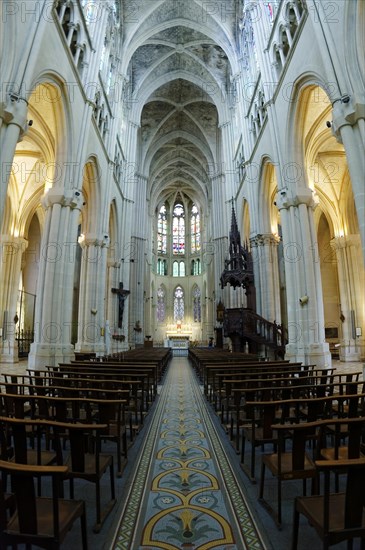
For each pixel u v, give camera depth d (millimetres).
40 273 12719
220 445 5500
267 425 4258
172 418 7391
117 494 3812
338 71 9234
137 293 33906
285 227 13977
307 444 5535
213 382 7980
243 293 25969
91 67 16234
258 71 18672
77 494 3842
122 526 3158
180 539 2951
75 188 13828
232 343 18984
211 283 42250
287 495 3779
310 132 15141
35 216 27531
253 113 20078
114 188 22891
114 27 21469
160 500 3660
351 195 21344
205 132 37156
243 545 2871
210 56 29672
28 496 2193
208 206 44875
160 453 5141
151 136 37344
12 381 6273
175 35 28188
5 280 21438
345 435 4375
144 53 29484
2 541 2242
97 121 17859
